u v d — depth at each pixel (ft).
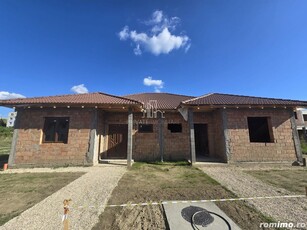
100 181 18.71
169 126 36.29
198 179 19.42
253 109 29.48
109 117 34.27
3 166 26.68
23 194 14.89
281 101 29.55
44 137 27.78
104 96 31.81
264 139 33.76
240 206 12.14
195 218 10.37
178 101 40.86
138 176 20.86
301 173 22.06
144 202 13.07
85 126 27.94
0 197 14.24
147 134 34.06
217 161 29.32
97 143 29.40
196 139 37.65
